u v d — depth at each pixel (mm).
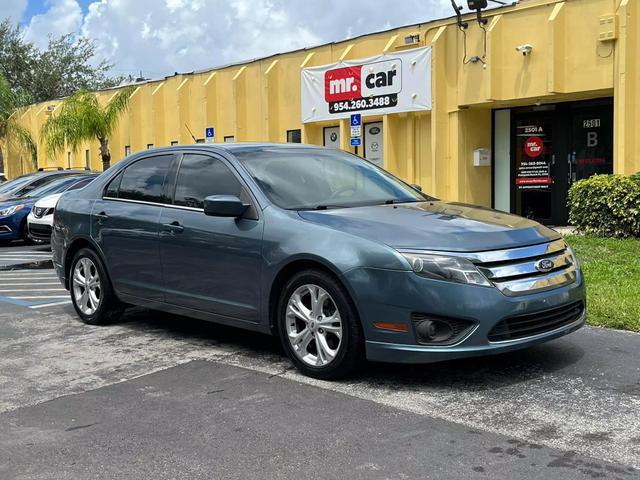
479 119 15375
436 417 4230
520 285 4598
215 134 21453
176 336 6586
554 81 13094
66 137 23672
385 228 4844
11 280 10734
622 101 12289
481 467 3531
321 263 4855
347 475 3504
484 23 14102
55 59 45156
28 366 5734
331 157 6426
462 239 4641
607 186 11117
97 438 4125
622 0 12258
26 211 15812
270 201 5434
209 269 5699
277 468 3623
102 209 6910
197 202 5984
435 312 4457
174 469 3670
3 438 4172
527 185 15242
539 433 3941
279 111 19375
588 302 6871
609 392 4590
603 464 3525
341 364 4848
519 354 5504
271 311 5289
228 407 4555
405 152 16344
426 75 15211
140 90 24156
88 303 7207
